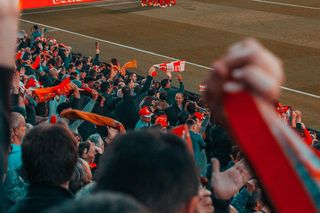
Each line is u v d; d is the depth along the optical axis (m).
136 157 1.59
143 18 47.38
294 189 1.37
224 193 2.42
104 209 1.20
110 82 21.42
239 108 1.37
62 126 3.18
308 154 1.42
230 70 1.38
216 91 1.39
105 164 1.61
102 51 38.81
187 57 36.59
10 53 1.75
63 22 46.88
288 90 28.83
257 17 46.25
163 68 23.50
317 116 25.48
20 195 4.78
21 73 19.69
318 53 36.19
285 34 41.12
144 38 41.56
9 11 1.78
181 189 1.59
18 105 11.26
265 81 1.35
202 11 48.91
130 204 1.23
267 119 1.37
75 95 11.66
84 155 8.23
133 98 16.53
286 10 47.97
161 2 50.88
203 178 3.20
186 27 44.16
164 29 43.78
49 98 11.98
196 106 17.67
